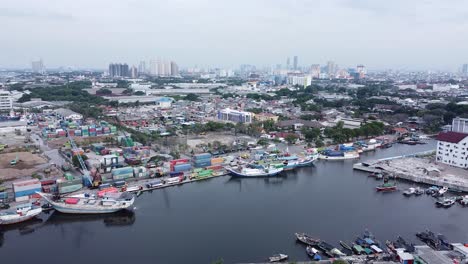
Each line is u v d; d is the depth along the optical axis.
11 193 137.50
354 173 182.00
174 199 142.88
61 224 121.94
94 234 113.44
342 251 98.88
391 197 144.75
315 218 123.12
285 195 148.38
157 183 154.88
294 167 189.62
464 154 177.88
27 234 114.25
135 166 173.50
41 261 96.19
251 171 172.12
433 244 101.88
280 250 100.25
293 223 118.88
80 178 148.88
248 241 105.94
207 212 129.25
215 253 98.88
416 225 117.25
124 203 127.56
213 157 193.25
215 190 154.88
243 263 92.81
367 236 105.88
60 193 139.00
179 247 102.62
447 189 150.75
